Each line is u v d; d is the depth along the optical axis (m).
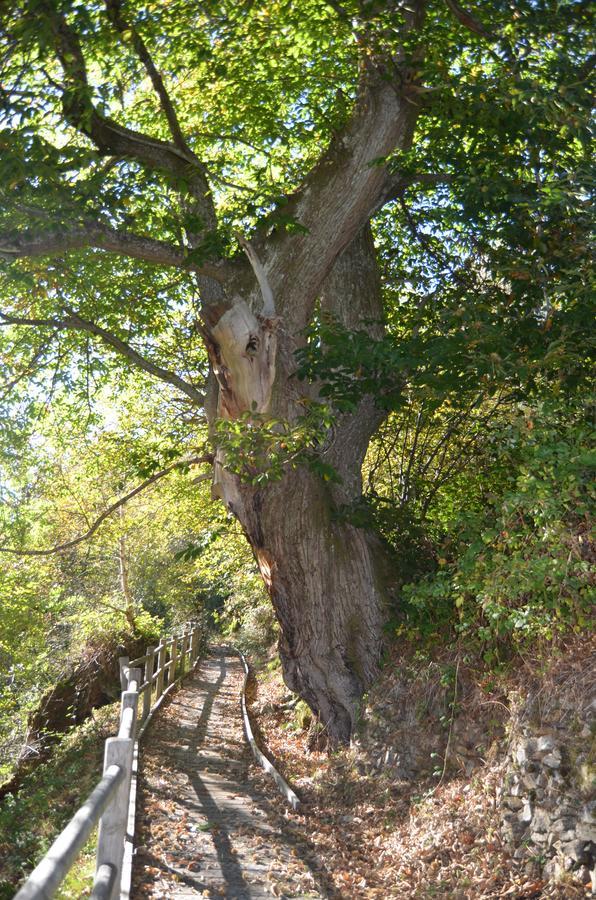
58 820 9.68
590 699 6.67
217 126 14.46
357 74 12.87
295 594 11.45
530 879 6.43
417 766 9.25
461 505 12.48
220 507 20.14
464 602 9.24
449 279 13.11
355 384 10.73
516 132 10.24
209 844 7.88
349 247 12.70
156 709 15.90
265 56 12.28
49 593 23.64
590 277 8.69
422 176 11.67
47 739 21.66
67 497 22.91
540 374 10.09
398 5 10.60
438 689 9.47
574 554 7.50
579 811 6.21
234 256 11.25
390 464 14.63
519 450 9.09
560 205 9.30
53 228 8.84
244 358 9.70
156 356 17.23
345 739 11.29
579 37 9.42
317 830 8.80
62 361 15.19
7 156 8.26
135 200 10.42
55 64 11.52
